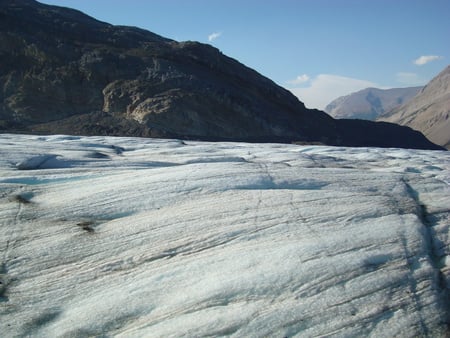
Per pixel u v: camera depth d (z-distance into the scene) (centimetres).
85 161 1244
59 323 613
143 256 732
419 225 850
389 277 693
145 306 632
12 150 1291
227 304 629
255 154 2038
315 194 953
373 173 1163
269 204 896
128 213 864
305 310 622
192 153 1894
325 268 697
